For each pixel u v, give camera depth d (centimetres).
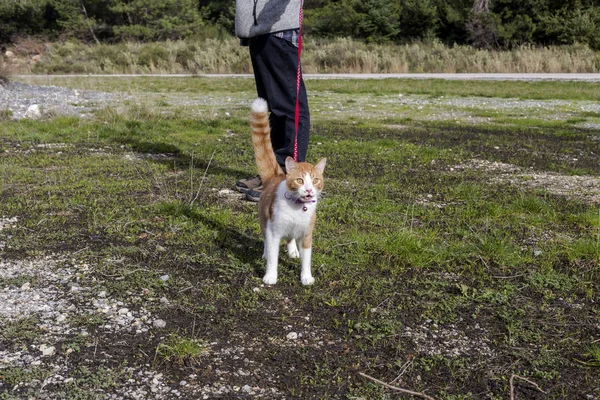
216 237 452
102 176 637
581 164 748
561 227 490
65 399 257
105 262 400
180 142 873
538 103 1550
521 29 3212
